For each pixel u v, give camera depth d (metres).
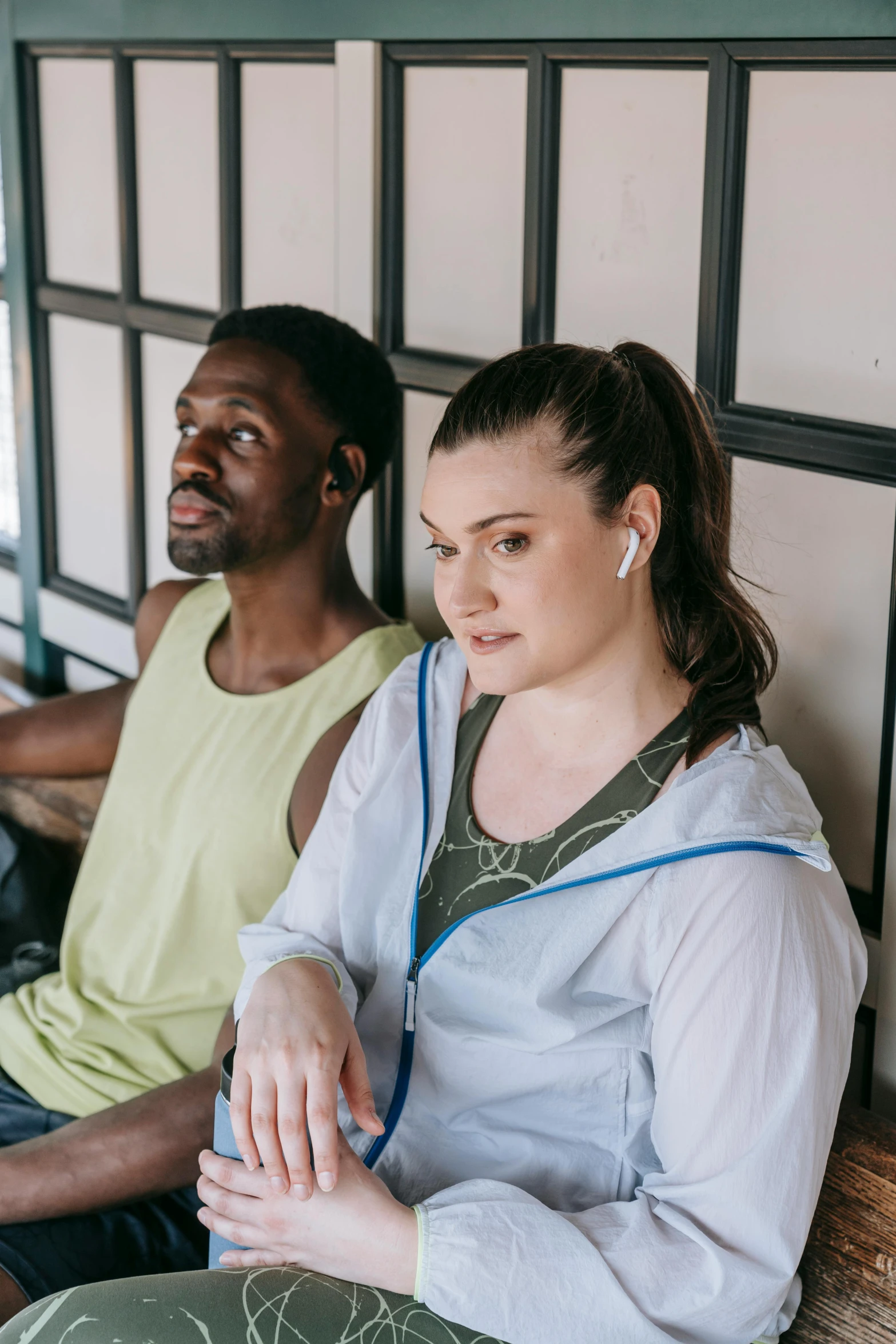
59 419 2.30
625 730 1.00
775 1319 0.97
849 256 1.22
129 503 2.16
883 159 1.18
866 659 1.28
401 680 1.16
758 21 1.21
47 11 2.06
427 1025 1.03
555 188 1.46
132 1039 1.40
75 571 2.35
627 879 0.95
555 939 0.97
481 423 0.93
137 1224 1.25
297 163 1.76
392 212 1.64
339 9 1.61
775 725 1.36
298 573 1.43
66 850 1.79
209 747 1.45
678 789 0.96
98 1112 1.25
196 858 1.40
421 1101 1.05
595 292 1.45
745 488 1.34
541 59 1.42
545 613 0.93
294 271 1.81
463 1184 0.97
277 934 1.14
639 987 0.98
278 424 1.38
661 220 1.37
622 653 0.99
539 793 1.03
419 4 1.51
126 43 1.95
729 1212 0.91
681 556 1.03
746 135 1.27
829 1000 0.92
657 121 1.35
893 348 1.21
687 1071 0.93
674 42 1.30
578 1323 0.90
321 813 1.18
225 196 1.86
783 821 0.94
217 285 1.93
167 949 1.40
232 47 1.78
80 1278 1.20
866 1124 1.15
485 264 1.57
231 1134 1.01
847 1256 1.01
